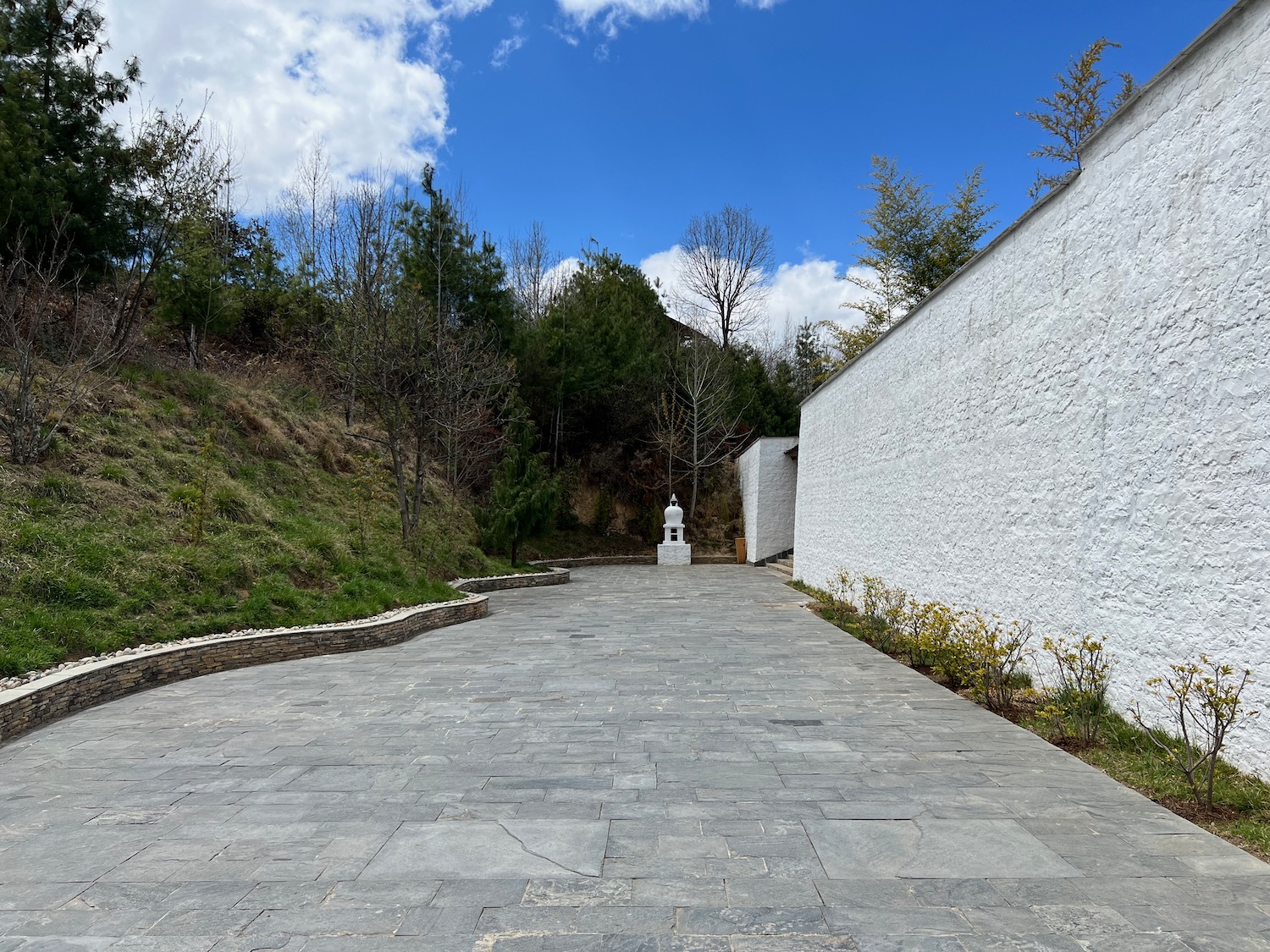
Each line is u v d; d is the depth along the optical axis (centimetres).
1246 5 401
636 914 264
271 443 1349
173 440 1106
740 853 315
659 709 570
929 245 2239
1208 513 427
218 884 290
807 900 273
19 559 685
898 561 1005
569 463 2473
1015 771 423
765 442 2356
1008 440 682
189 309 1491
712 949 240
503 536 1778
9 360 1027
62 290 1209
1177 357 454
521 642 895
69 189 1126
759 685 655
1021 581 653
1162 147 472
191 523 909
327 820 355
